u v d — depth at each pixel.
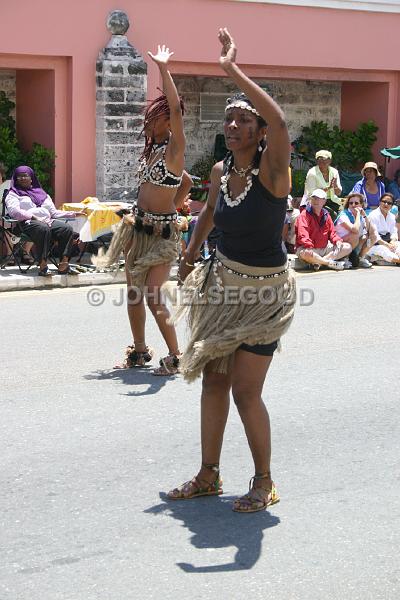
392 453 8.32
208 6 20.62
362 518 6.94
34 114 20.05
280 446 8.43
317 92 24.77
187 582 5.93
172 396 9.88
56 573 6.02
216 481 7.32
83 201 18.62
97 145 19.44
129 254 10.57
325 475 7.78
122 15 19.12
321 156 21.42
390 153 23.25
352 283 17.69
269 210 6.72
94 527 6.71
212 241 11.04
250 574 6.05
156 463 7.98
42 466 7.87
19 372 10.73
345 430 8.91
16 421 9.01
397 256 20.20
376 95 24.69
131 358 10.96
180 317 7.27
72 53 19.02
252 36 21.38
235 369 6.91
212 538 6.56
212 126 23.52
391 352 12.02
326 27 22.47
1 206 17.61
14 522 6.78
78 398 9.77
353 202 19.72
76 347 11.95
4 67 18.80
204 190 22.53
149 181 10.39
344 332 13.15
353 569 6.15
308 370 11.03
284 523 6.82
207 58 20.73
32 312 14.19
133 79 19.28
